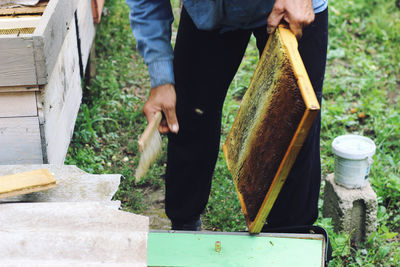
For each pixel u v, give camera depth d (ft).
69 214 5.89
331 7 18.83
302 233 6.75
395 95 15.37
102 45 16.34
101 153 12.53
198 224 9.91
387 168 12.25
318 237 6.48
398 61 16.75
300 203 8.39
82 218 5.85
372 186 11.64
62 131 8.52
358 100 14.85
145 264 5.34
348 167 9.95
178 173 9.14
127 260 5.39
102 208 5.96
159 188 11.72
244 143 6.85
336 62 16.80
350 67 16.58
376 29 18.15
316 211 8.85
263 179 6.18
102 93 14.16
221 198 11.25
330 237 9.93
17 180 6.26
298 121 5.56
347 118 13.89
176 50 8.38
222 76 8.44
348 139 10.37
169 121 7.76
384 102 14.85
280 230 7.33
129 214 5.90
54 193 6.44
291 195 8.25
